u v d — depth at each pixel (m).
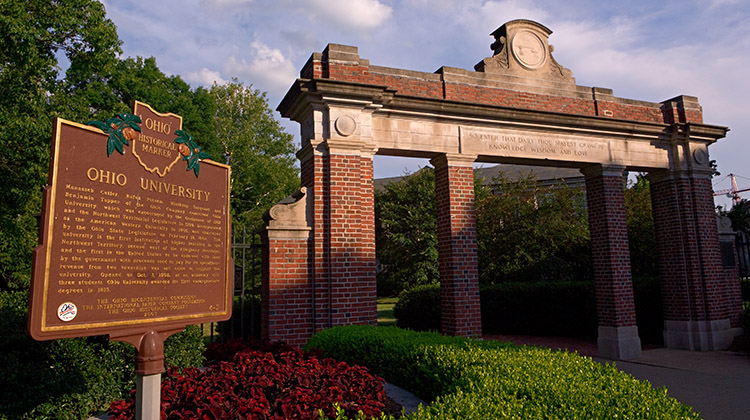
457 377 5.10
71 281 3.15
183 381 4.82
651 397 3.69
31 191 11.54
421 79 10.04
